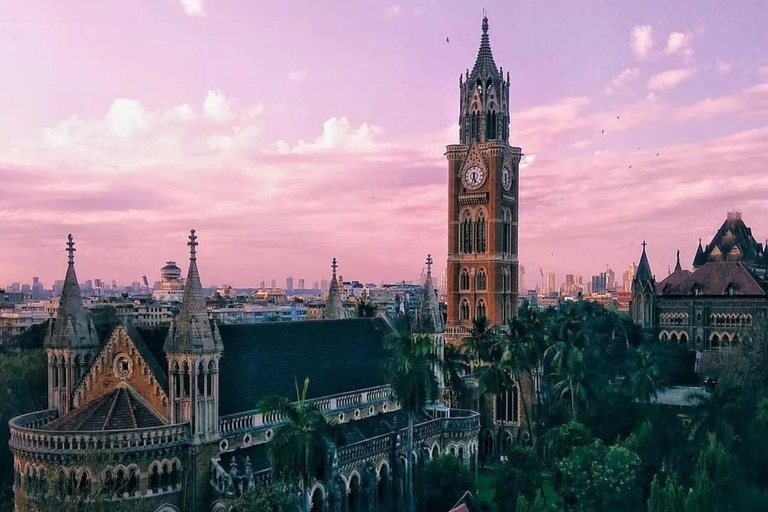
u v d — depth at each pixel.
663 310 198.00
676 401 142.88
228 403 75.88
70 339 77.56
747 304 185.62
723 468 84.62
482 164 144.50
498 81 146.50
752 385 118.50
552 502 84.75
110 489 63.50
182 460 69.31
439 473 86.62
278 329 92.12
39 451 65.81
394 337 84.56
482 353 116.31
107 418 69.62
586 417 118.94
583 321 155.75
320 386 89.81
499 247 144.25
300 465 59.75
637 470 81.38
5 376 102.50
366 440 85.19
